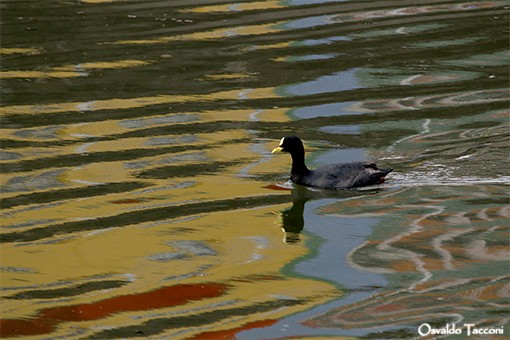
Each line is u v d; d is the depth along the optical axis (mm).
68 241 15141
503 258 14320
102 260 14586
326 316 12914
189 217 15922
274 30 24922
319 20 25750
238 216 15961
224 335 12508
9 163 17844
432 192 16531
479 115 19688
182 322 12852
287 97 20922
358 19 25797
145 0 27656
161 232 15430
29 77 22188
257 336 12469
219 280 13977
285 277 14016
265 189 16922
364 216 15875
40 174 17406
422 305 13102
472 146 18188
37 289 13781
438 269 14086
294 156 17172
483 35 24422
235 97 21000
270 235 15328
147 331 12633
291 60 22938
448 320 12688
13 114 20203
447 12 26391
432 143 18422
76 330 12688
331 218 15852
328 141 18734
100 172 17484
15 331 12680
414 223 15523
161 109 20422
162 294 13609
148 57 23219
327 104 20547
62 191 16766
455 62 22734
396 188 16766
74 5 27125
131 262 14531
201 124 19609
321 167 17234
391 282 13766
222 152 18344
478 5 27016
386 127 19281
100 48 23828
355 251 14750
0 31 25000
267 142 18734
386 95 20984
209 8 26875
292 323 12766
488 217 15562
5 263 14469
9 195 16625
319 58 23031
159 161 17938
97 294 13617
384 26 25219
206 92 21234
